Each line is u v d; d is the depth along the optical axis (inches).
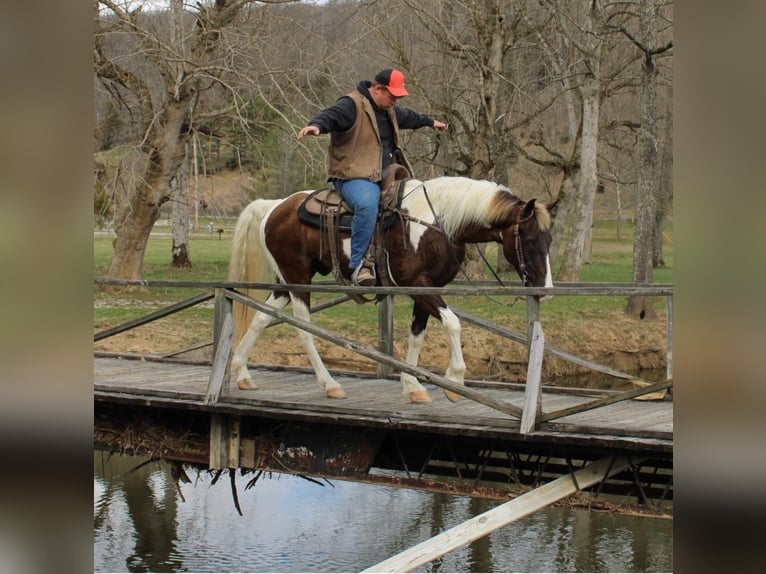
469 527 206.2
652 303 660.7
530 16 762.2
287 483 442.6
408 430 220.2
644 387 201.8
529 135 856.3
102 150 721.0
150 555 319.9
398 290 225.0
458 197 242.1
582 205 742.5
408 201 248.5
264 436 251.1
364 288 231.0
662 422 218.7
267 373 325.7
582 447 211.0
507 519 205.6
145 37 631.2
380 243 248.4
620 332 637.3
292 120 649.0
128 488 411.8
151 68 728.3
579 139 817.5
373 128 248.8
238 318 280.2
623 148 973.2
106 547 328.8
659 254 1166.3
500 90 754.2
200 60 664.4
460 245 249.0
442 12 705.6
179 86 655.1
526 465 231.3
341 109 241.8
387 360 232.2
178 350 344.8
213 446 253.6
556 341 625.9
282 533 354.0
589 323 650.2
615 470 208.4
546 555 336.2
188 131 701.3
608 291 208.5
